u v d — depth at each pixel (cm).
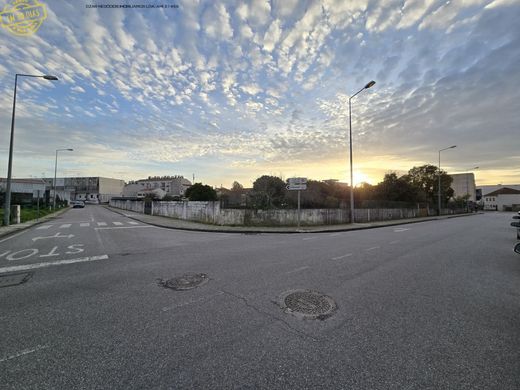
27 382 217
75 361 245
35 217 2247
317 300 402
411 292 445
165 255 739
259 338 288
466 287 474
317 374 229
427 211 3438
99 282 491
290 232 1391
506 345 278
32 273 553
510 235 1308
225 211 1627
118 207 5097
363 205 2278
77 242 972
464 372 232
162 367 237
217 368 236
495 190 9094
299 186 1599
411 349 268
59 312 356
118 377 223
